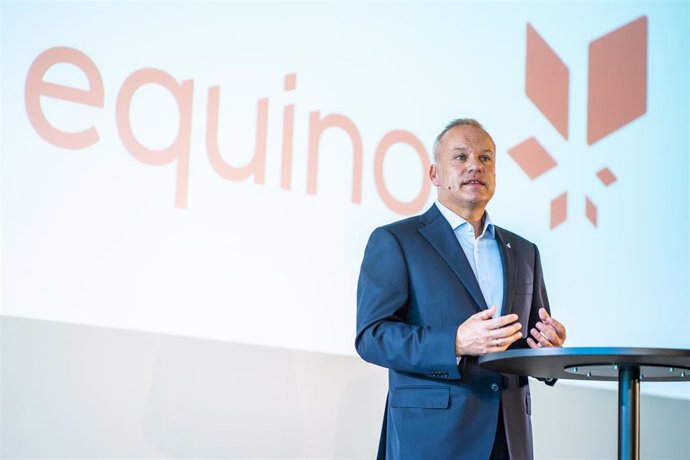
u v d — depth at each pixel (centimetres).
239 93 308
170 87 294
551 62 377
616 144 387
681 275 394
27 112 267
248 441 299
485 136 255
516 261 252
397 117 340
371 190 330
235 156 304
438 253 240
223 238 299
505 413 225
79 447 270
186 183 294
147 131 288
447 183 251
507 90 366
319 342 316
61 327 269
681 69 407
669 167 398
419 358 218
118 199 280
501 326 209
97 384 274
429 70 350
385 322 229
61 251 270
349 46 333
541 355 186
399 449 225
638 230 387
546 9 380
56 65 273
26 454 262
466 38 360
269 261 307
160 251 287
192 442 289
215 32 305
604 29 392
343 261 322
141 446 280
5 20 267
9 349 261
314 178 319
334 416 317
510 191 359
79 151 275
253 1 315
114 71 284
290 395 309
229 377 297
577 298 369
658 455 390
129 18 289
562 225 369
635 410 199
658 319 386
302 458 309
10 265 262
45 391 266
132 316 281
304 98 321
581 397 371
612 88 389
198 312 293
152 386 283
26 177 266
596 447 372
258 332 304
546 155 370
